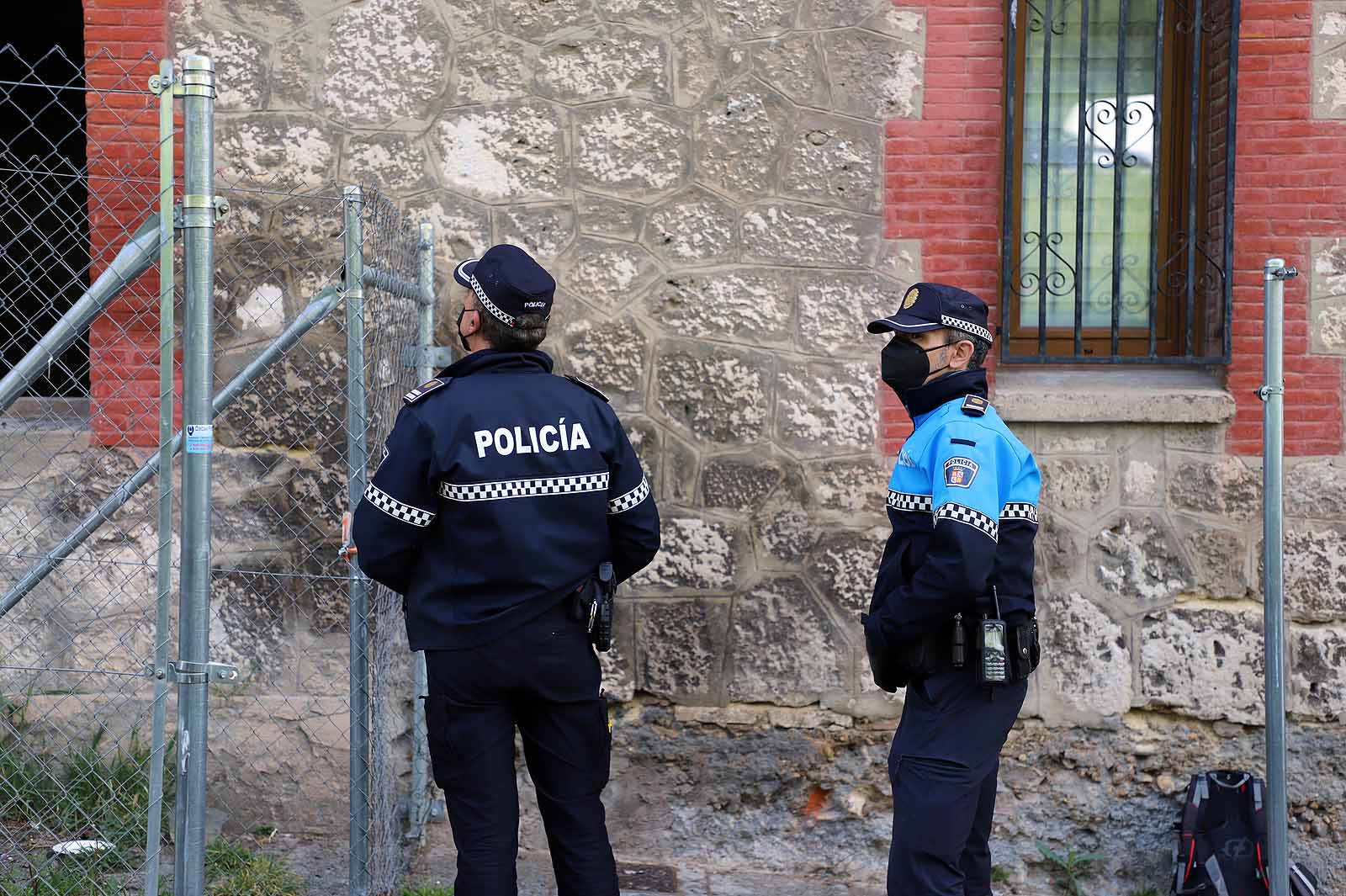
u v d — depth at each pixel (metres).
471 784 2.86
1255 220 4.19
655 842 4.37
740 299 4.28
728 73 4.25
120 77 4.19
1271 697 3.54
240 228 4.28
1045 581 4.29
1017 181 4.46
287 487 4.29
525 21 4.25
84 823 3.91
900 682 3.15
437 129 4.27
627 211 4.29
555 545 2.83
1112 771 4.32
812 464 4.29
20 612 4.21
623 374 4.30
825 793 4.37
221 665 2.67
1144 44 4.45
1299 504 4.22
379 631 3.62
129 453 4.22
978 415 3.05
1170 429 4.25
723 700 4.34
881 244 4.25
